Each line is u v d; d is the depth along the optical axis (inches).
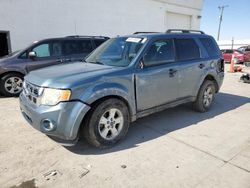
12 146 145.2
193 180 113.3
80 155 135.3
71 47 300.5
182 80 184.2
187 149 143.7
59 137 128.6
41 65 282.0
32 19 418.0
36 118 129.1
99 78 135.7
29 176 115.6
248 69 601.9
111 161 129.4
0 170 120.2
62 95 124.3
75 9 469.4
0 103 244.4
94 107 134.7
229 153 139.2
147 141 154.2
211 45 221.1
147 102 161.8
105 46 188.4
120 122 148.3
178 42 186.7
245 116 206.8
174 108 226.8
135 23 584.7
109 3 522.3
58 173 118.1
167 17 673.6
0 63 265.1
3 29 390.9
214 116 205.8
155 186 108.8
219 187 108.2
